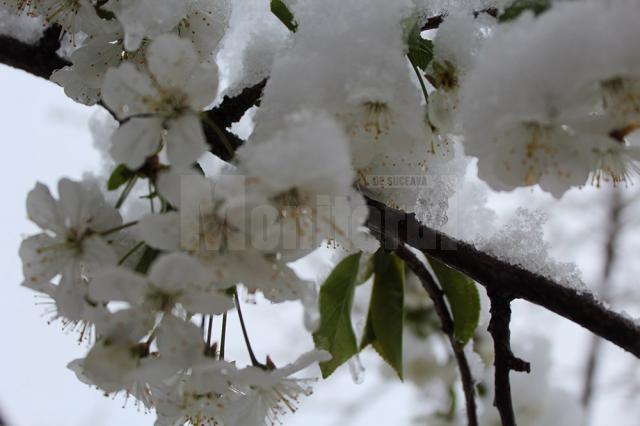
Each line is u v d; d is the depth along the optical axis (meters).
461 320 0.55
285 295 0.47
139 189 0.54
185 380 0.48
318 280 0.58
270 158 0.45
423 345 0.72
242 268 0.46
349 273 0.55
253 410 0.50
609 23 0.45
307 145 0.45
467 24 0.50
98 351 0.46
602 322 0.50
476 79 0.47
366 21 0.49
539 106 0.46
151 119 0.47
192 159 0.47
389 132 0.49
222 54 0.55
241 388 0.50
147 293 0.46
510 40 0.47
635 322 0.50
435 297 0.56
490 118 0.46
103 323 0.46
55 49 0.55
